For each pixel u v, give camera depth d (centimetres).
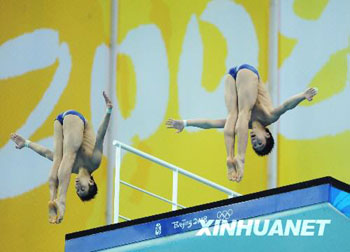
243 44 3741
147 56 3894
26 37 4044
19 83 4031
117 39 3944
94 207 3853
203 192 3722
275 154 3619
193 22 3838
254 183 3644
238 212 2145
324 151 3534
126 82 3906
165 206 3775
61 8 4025
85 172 3334
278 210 2098
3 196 4000
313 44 3606
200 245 2175
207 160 3731
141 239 2277
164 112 3834
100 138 3291
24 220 3959
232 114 2966
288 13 3675
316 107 3562
